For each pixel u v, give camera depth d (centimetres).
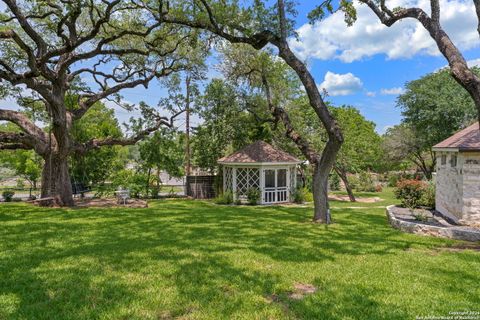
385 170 4256
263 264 638
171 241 835
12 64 1666
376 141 3597
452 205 1251
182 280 536
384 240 891
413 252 762
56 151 1659
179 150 2395
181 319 404
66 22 1235
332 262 661
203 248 760
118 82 1955
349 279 556
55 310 422
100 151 2378
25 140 1644
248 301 457
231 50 1869
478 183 1112
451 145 1182
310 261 665
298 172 2477
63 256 675
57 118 1566
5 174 3319
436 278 568
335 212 1568
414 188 1638
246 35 1206
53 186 1666
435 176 1598
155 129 2159
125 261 641
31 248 746
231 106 2255
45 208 1541
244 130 2316
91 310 422
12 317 402
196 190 2395
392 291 504
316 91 1128
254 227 1076
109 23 1435
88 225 1074
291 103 2264
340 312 427
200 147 2366
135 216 1299
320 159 1207
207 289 497
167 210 1518
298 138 1330
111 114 2897
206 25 1213
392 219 1157
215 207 1719
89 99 1838
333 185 3653
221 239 868
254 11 1185
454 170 1228
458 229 936
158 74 1906
